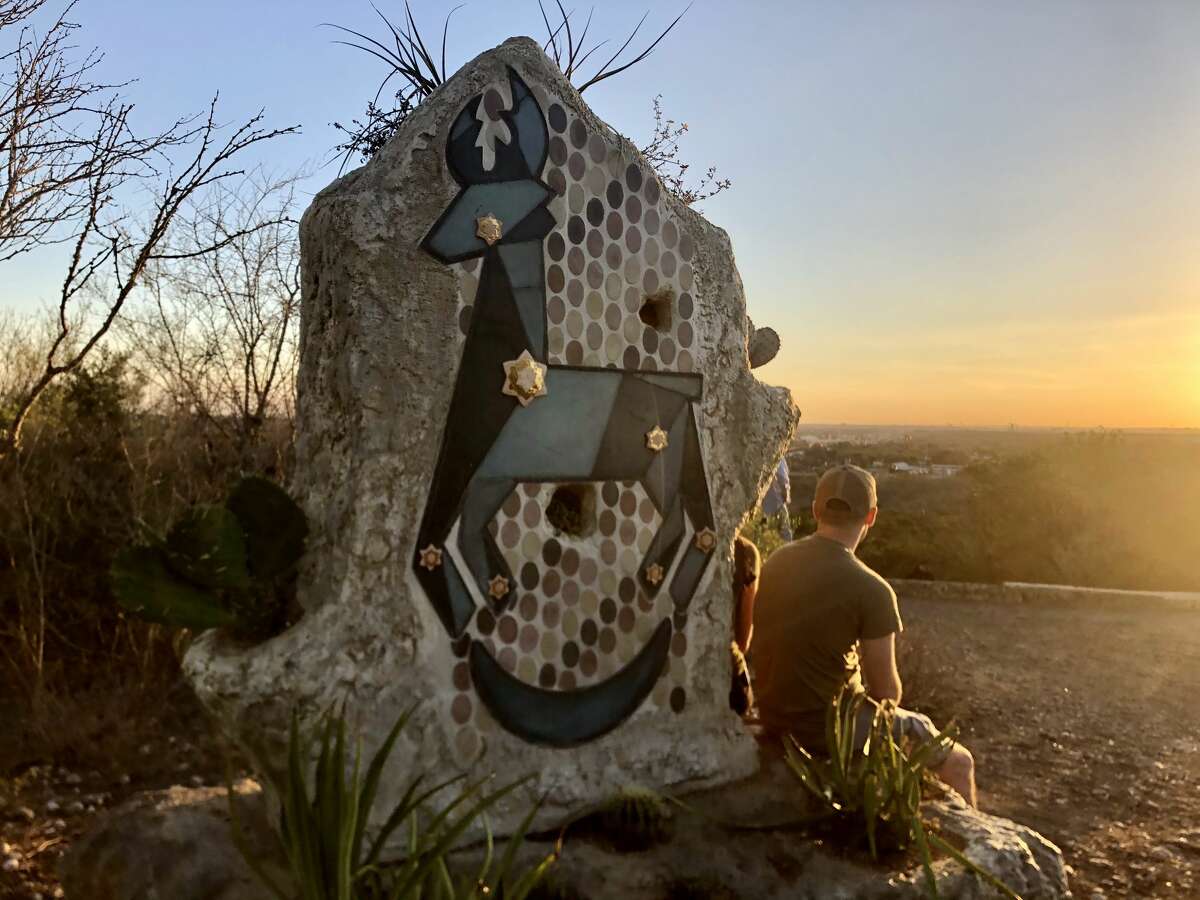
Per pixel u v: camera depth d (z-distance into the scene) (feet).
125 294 16.67
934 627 30.66
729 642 11.49
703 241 11.56
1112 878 13.73
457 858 9.31
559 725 10.23
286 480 11.83
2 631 18.40
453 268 9.89
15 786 15.31
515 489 10.11
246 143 16.83
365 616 9.39
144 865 9.80
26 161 15.48
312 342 10.30
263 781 10.46
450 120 9.98
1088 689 23.77
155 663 19.56
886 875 9.30
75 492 20.62
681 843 9.81
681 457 11.19
